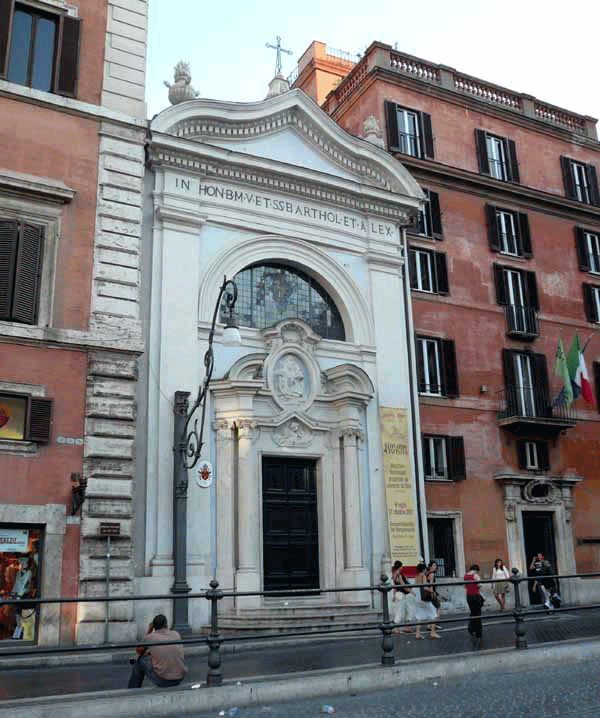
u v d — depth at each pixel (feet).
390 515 68.64
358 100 92.48
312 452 67.82
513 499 81.56
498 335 86.48
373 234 76.59
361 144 77.00
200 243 66.64
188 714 28.37
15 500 50.60
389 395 72.64
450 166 87.51
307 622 58.49
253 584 60.70
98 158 60.08
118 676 40.70
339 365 69.46
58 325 55.11
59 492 52.13
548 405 86.99
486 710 27.68
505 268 89.56
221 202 68.39
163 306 62.95
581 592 83.25
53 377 53.72
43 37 60.64
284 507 66.28
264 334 67.82
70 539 51.88
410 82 90.84
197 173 67.15
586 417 90.27
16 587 50.03
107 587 52.26
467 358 83.35
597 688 31.09
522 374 87.51
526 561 82.43
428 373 81.05
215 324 62.54
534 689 31.24
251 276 70.38
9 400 52.24
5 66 57.52
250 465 63.16
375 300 74.90
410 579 67.56
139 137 62.59
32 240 55.21
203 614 58.65
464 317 84.48
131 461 55.36
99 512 53.21
